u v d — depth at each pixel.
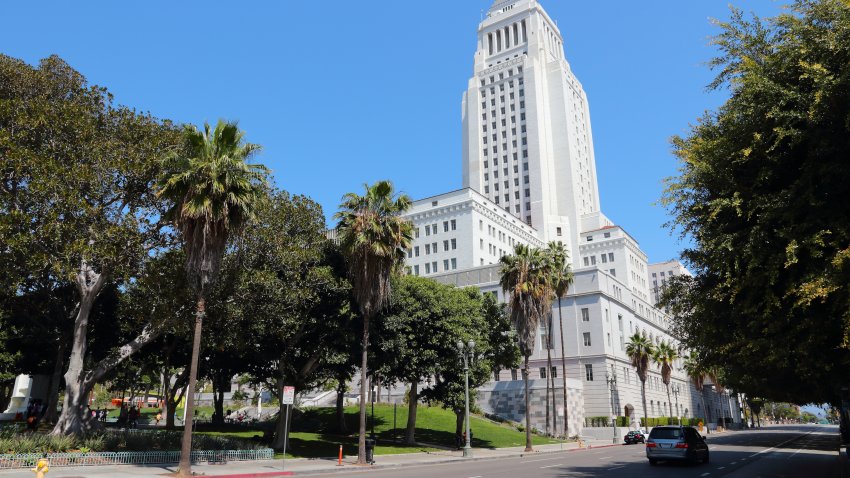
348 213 29.17
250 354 34.12
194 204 19.64
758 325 12.16
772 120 11.24
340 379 37.50
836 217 10.45
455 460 29.70
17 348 38.88
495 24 139.88
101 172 22.56
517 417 64.62
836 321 10.74
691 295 14.26
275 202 28.61
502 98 130.75
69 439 21.16
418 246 96.94
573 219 121.06
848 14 10.35
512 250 102.44
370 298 27.97
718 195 12.43
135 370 50.28
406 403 60.75
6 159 20.19
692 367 17.72
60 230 20.98
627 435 53.78
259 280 25.33
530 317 39.81
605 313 73.31
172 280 24.72
